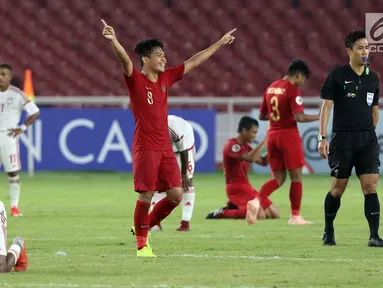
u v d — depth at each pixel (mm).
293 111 37219
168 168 25500
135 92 24688
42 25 87438
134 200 48562
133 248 27234
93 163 70062
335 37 86500
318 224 36469
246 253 25844
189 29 87188
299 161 37125
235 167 39594
